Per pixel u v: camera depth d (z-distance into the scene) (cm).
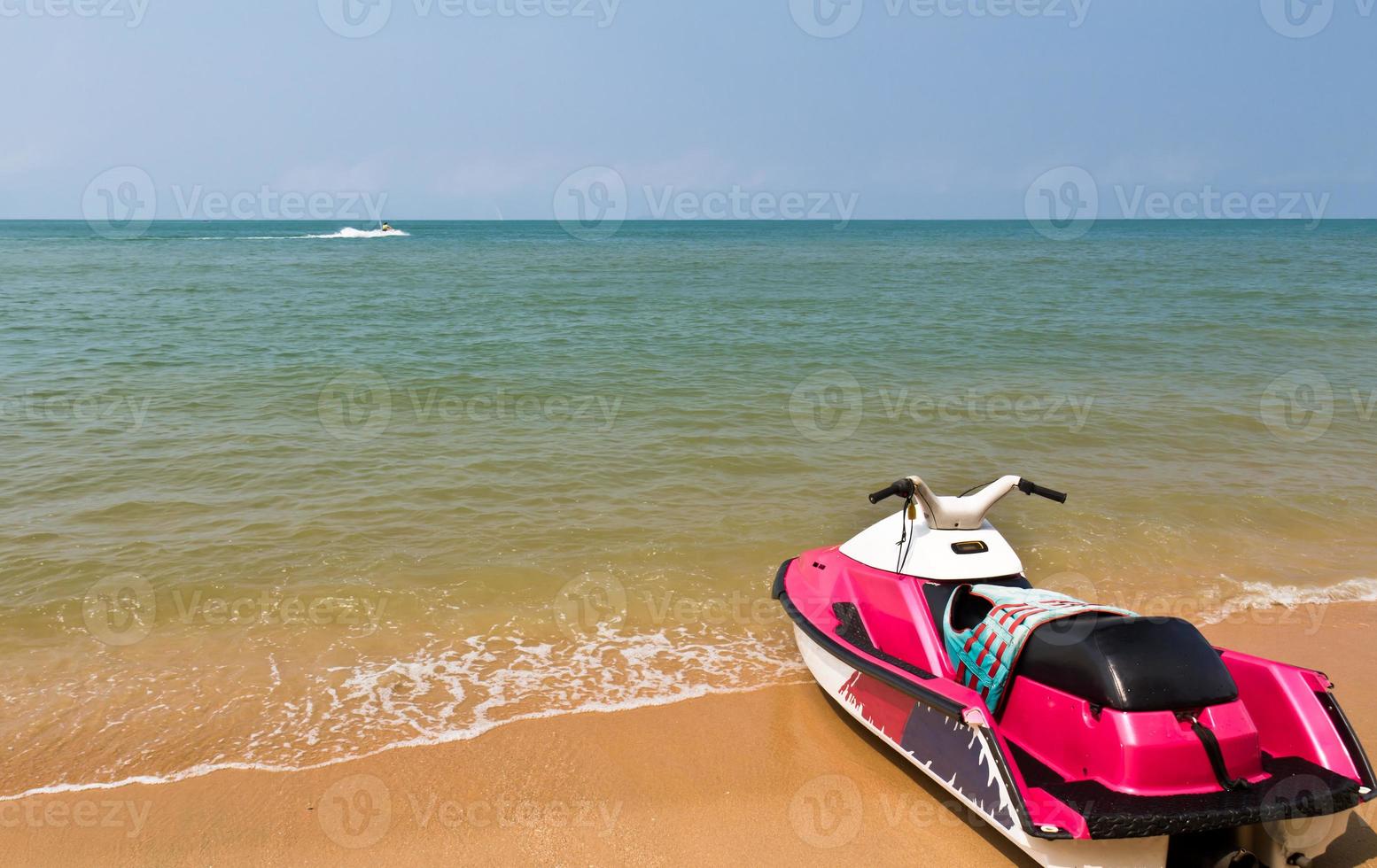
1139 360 1702
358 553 765
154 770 481
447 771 483
